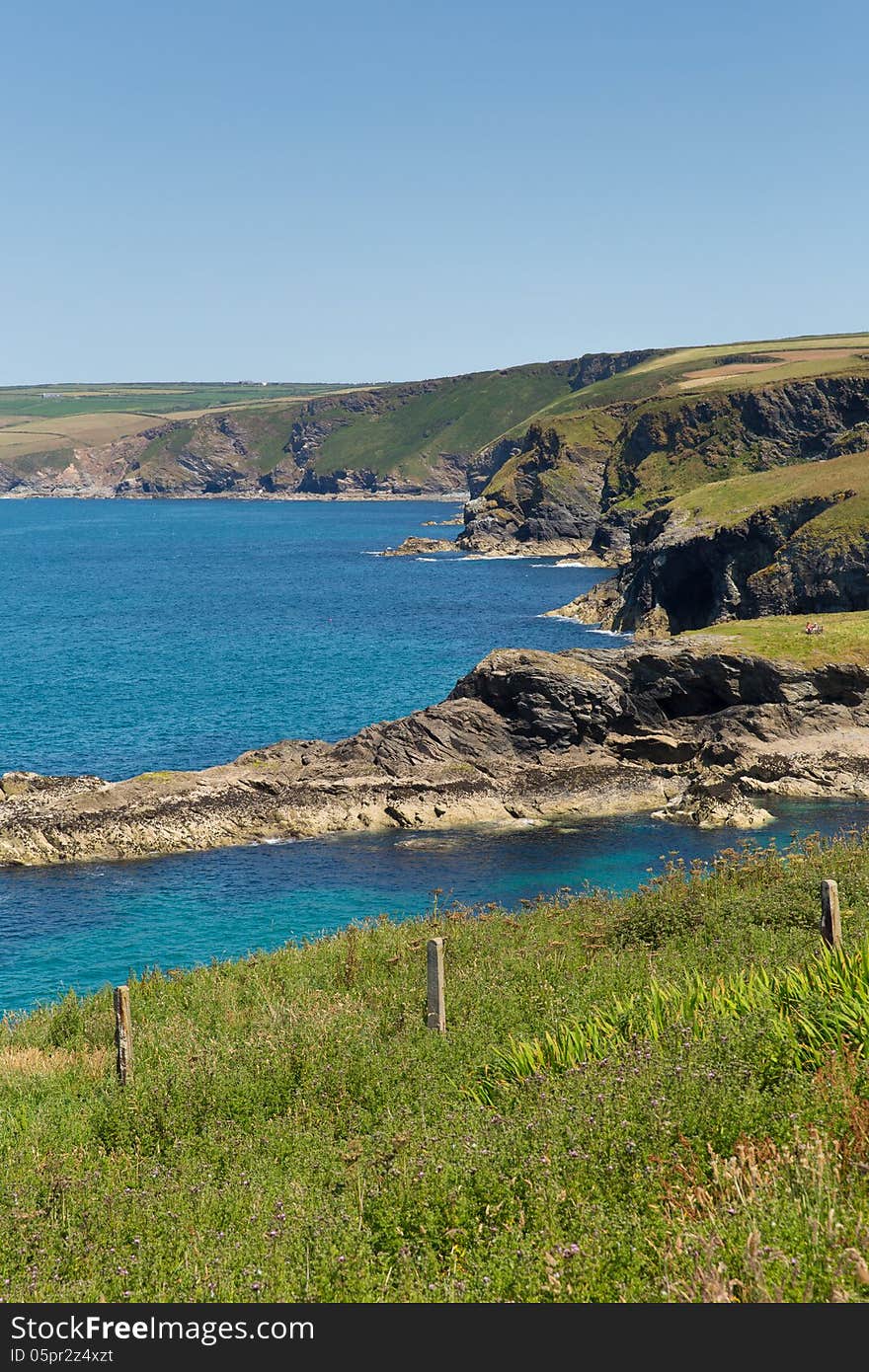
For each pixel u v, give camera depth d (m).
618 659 76.75
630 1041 16.58
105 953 44.22
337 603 169.50
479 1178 12.60
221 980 28.88
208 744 83.31
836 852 31.89
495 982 23.25
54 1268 12.30
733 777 67.44
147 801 63.16
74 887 52.72
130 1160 15.79
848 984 16.19
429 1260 11.33
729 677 75.25
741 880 29.94
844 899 25.45
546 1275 10.27
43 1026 27.03
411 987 23.98
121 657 122.12
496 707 74.19
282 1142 15.86
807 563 115.88
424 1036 19.61
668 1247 10.41
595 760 72.06
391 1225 12.22
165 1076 18.80
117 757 79.56
